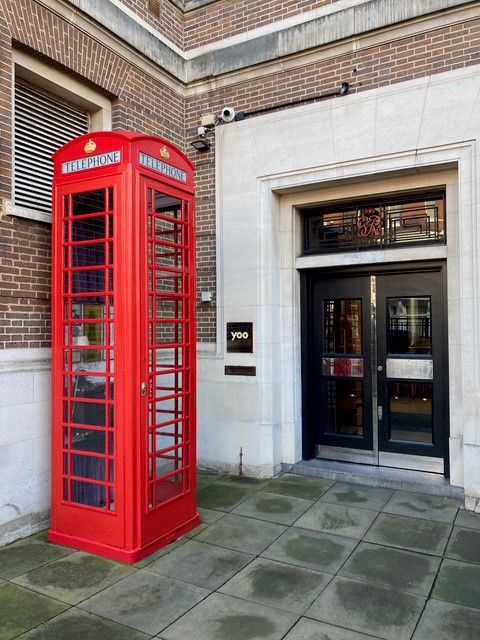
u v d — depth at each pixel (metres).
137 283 3.85
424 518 4.66
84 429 4.12
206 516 4.74
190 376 4.51
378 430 5.91
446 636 2.95
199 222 6.46
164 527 4.14
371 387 5.96
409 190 5.48
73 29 5.03
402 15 5.18
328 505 5.00
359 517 4.70
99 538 3.98
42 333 4.61
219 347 6.23
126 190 3.83
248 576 3.64
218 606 3.26
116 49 5.55
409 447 5.72
